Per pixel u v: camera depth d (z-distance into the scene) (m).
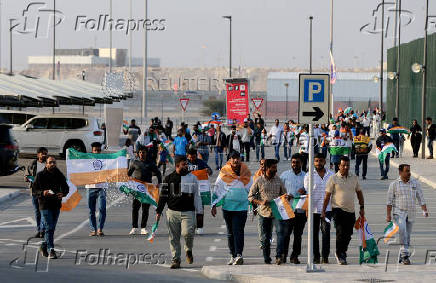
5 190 41.25
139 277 20.30
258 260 23.56
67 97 65.75
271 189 22.19
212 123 76.00
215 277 20.45
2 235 28.14
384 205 38.09
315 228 22.88
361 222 22.36
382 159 50.94
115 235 28.34
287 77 169.62
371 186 47.34
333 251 25.38
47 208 23.44
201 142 54.22
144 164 28.39
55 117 63.16
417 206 37.75
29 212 34.66
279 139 65.12
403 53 94.44
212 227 30.70
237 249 22.34
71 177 28.11
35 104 61.22
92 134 63.03
